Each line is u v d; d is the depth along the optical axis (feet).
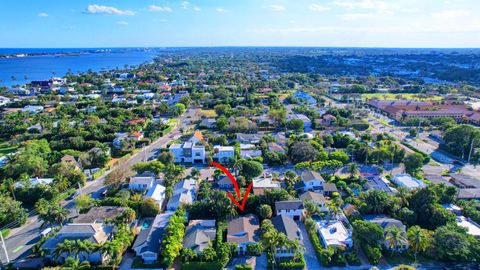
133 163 436.35
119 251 234.17
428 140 550.36
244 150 466.29
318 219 294.46
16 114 655.35
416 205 292.40
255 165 374.02
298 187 346.54
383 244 252.01
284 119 618.44
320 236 266.57
